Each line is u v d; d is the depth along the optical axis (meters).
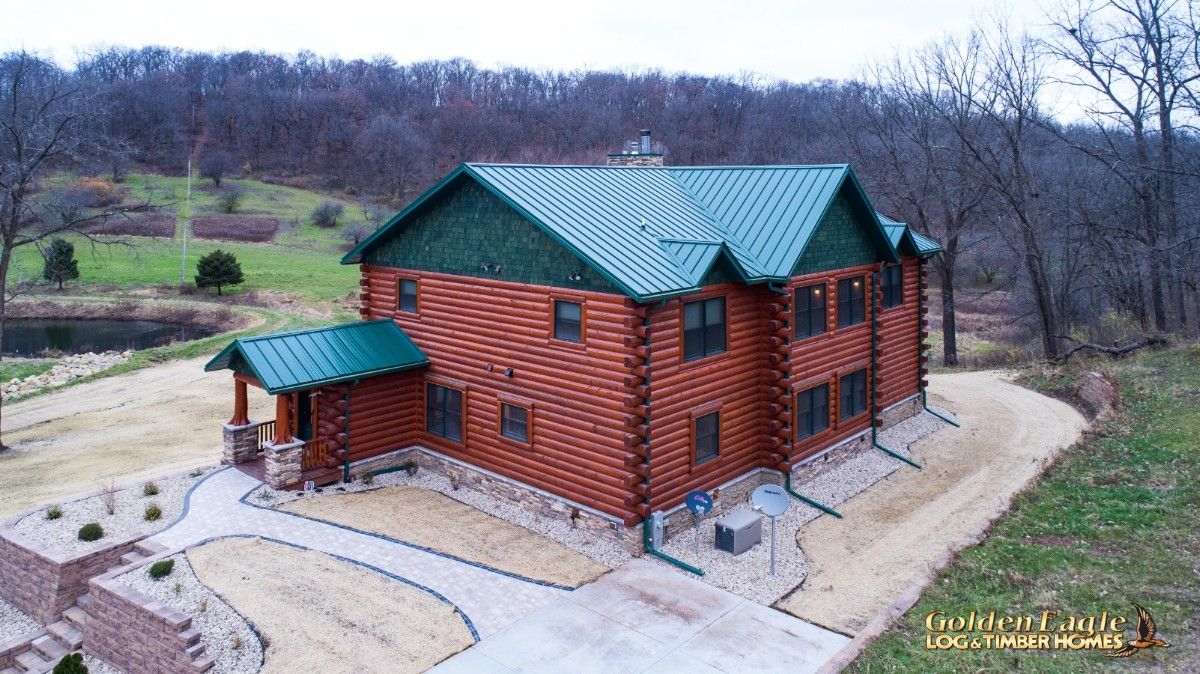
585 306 17.89
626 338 17.08
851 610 15.35
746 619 15.08
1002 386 33.34
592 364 17.89
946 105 40.84
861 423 24.19
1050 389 32.19
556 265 18.39
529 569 16.89
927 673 12.70
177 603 15.01
